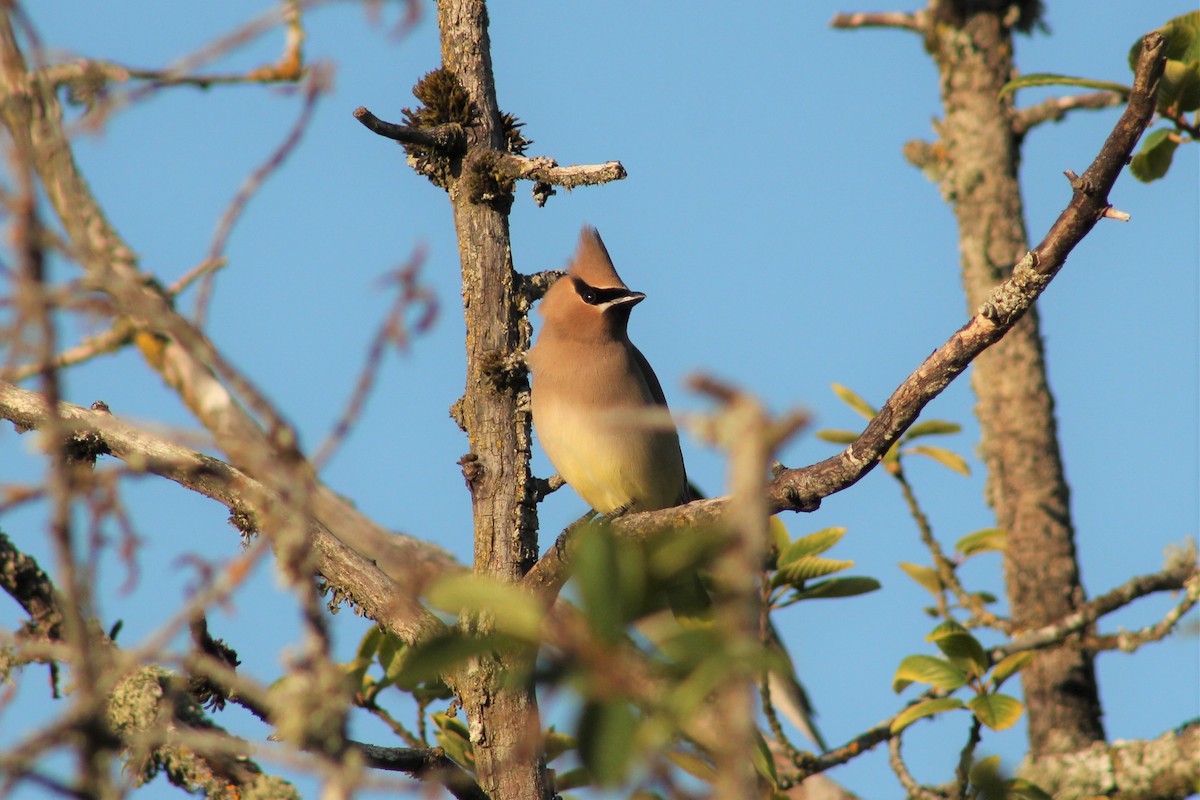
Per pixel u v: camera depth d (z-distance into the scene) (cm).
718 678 295
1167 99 1052
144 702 744
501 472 900
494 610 331
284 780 728
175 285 971
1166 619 1105
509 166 898
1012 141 1388
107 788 463
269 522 459
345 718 456
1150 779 1050
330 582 847
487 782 828
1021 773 1092
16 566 812
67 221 493
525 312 923
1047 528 1273
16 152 427
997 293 706
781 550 1138
